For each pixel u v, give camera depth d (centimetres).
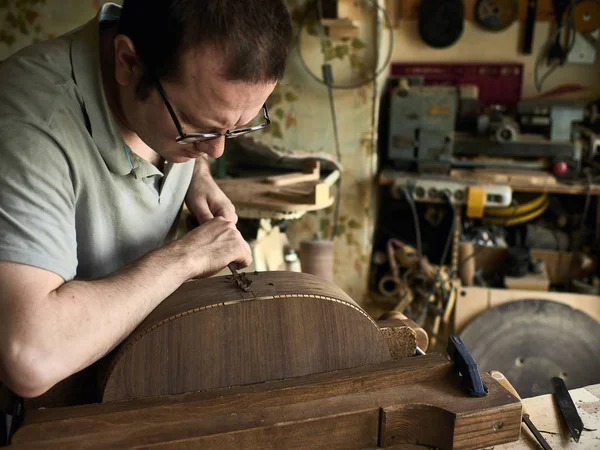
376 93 278
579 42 325
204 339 85
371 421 85
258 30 76
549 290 294
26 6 277
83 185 93
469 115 293
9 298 74
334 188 291
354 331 92
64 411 80
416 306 293
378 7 266
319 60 277
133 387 83
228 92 78
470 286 287
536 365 263
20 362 73
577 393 111
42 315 75
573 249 300
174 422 81
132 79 85
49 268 78
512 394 89
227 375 86
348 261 301
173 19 74
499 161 294
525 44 329
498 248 295
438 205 304
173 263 92
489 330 268
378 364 92
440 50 339
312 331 89
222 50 75
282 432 81
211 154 91
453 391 89
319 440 84
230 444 80
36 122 81
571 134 290
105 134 92
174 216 120
